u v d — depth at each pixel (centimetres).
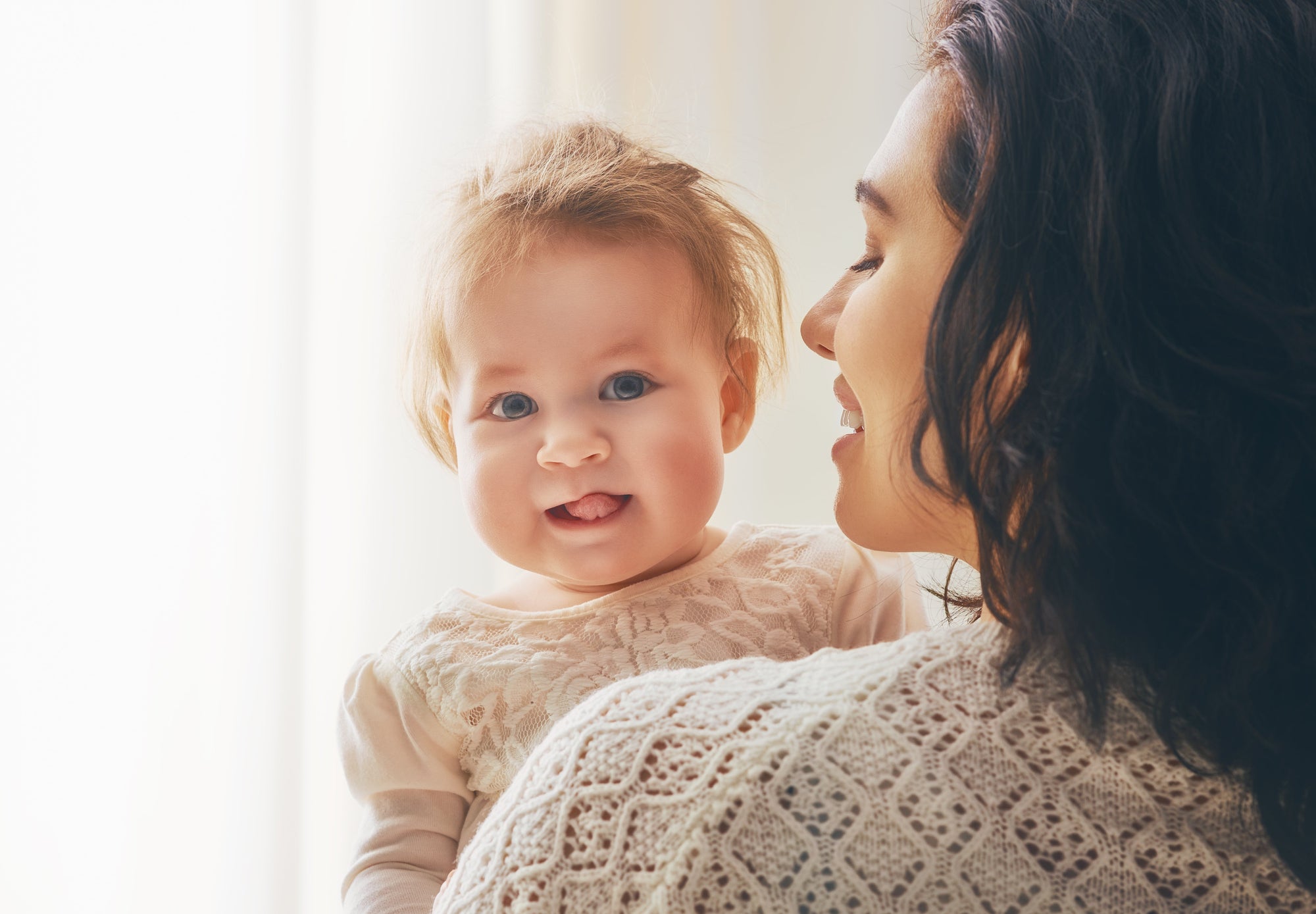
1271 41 44
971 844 43
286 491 148
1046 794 44
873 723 46
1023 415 45
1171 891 43
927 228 56
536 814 49
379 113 157
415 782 96
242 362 146
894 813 44
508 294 92
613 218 95
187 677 141
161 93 143
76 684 136
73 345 137
